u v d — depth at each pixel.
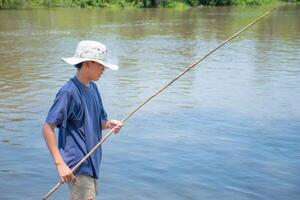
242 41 24.08
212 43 23.36
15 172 6.85
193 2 59.88
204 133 8.77
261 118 9.77
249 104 10.95
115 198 6.05
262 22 36.00
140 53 19.69
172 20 38.12
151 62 17.25
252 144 8.17
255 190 6.35
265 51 20.14
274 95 11.89
